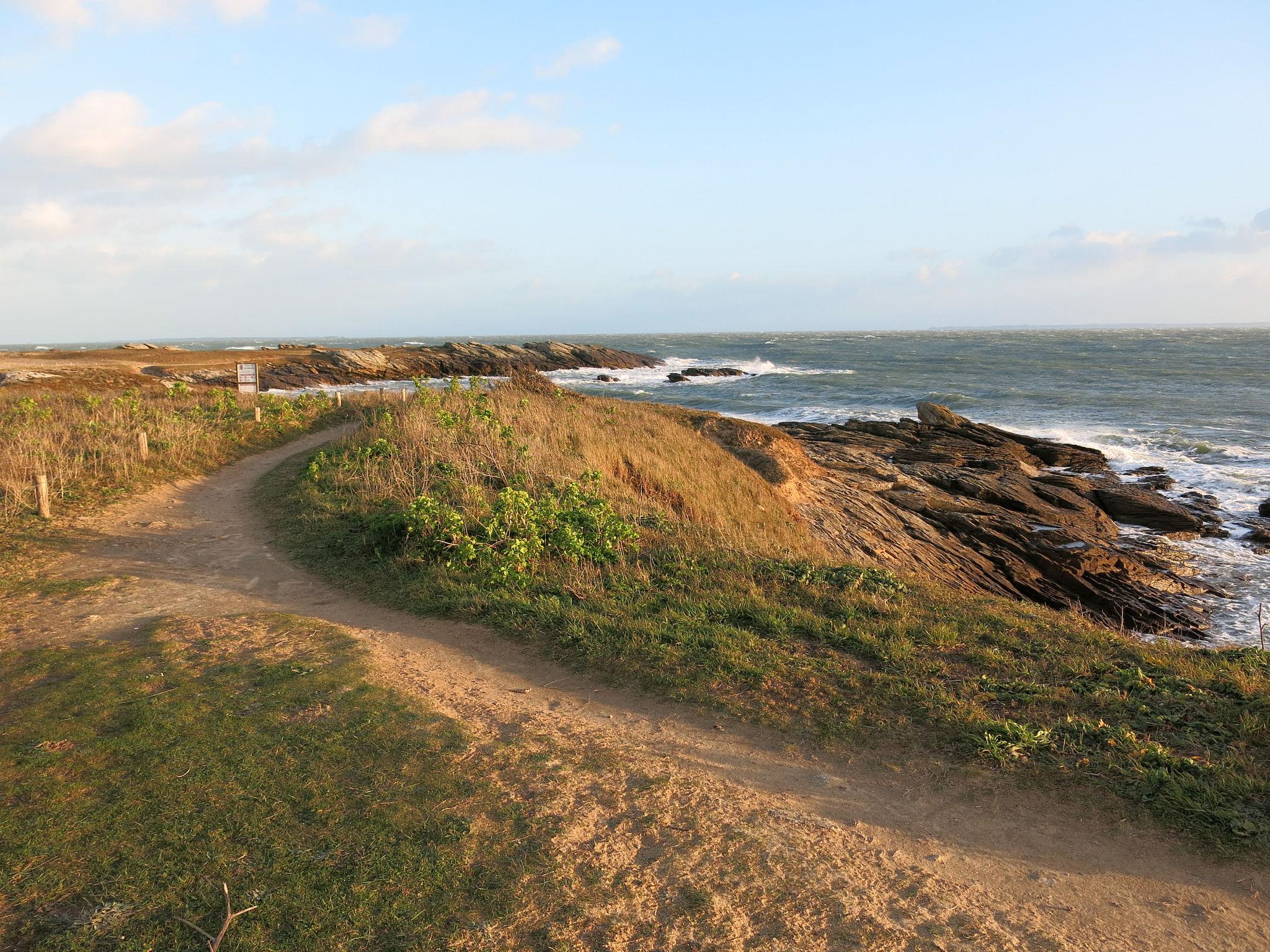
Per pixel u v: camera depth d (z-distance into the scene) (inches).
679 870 161.5
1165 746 208.8
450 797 186.2
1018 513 871.1
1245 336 7450.8
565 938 139.8
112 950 134.5
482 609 333.7
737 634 292.5
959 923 147.9
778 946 140.1
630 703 250.7
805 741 222.4
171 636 304.2
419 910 145.8
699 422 928.9
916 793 196.7
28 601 356.2
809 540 674.8
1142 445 1333.7
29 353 2410.2
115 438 727.7
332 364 2455.7
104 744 207.9
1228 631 602.5
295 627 315.0
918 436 1293.1
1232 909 152.3
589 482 523.2
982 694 243.3
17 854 159.9
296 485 611.5
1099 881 162.2
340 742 211.9
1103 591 676.1
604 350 3518.7
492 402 830.5
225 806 178.9
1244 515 910.4
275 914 143.5
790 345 6151.6
